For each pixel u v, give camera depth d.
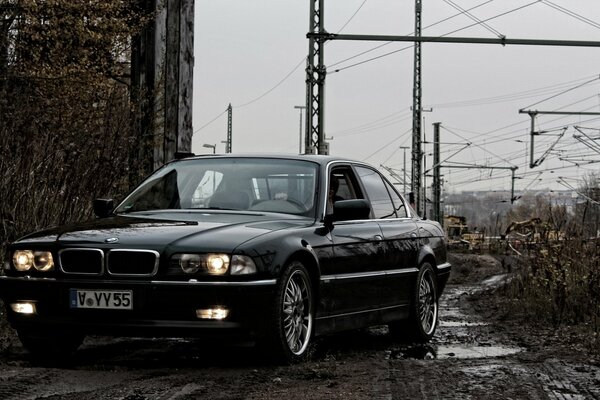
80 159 11.02
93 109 14.88
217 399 5.84
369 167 9.63
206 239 6.95
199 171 8.55
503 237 36.91
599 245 13.36
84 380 6.49
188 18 15.35
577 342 9.27
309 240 7.64
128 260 6.89
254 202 8.09
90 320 6.92
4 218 9.81
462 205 105.50
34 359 7.51
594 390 6.34
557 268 13.13
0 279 7.20
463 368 7.16
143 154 14.84
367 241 8.59
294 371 6.89
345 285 8.11
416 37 30.16
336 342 9.48
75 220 10.78
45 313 7.06
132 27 16.86
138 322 6.82
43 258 7.09
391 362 7.48
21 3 16.86
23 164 10.23
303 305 7.51
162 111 15.32
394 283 9.09
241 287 6.80
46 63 17.41
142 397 5.88
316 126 31.16
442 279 10.27
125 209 8.35
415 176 46.12
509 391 6.21
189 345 8.40
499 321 12.07
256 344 7.10
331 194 8.59
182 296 6.78
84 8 17.80
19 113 11.55
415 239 9.70
